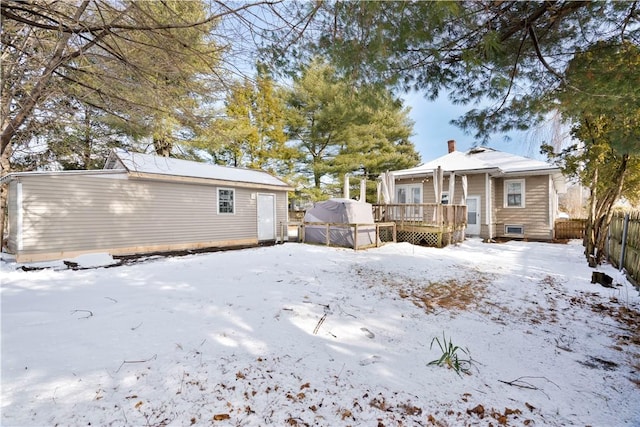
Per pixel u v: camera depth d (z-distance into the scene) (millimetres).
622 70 2760
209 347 2775
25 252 7023
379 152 19891
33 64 2982
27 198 7082
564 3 2459
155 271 5707
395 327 3537
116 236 8406
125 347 2684
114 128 8492
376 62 2795
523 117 3957
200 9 2859
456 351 2990
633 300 4613
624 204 13141
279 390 2229
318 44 2898
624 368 2742
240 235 11328
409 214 11023
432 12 2119
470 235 12820
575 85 3125
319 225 10188
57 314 3418
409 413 2061
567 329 3604
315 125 18172
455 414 2068
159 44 2979
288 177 18984
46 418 1800
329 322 3557
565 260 7652
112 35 2893
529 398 2283
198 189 10141
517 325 3707
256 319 3469
